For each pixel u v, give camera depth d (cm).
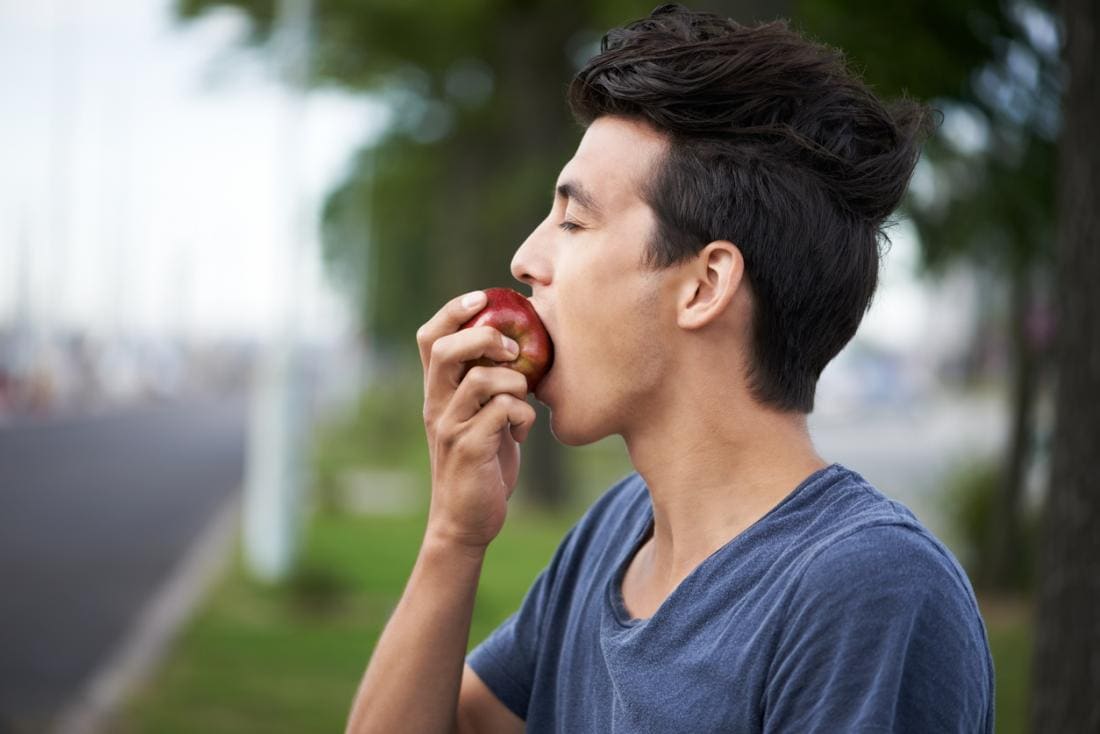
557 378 139
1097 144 279
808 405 134
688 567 132
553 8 1532
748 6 396
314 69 1555
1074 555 279
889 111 139
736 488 131
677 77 130
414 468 2711
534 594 161
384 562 1206
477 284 1834
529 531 1463
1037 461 909
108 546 1295
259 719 615
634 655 126
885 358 4134
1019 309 824
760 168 129
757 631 117
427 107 1712
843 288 131
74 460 2458
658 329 132
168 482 2053
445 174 1908
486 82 1659
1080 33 283
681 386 132
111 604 963
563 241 139
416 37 1563
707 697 119
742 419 131
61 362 5281
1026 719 309
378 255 3303
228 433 3603
